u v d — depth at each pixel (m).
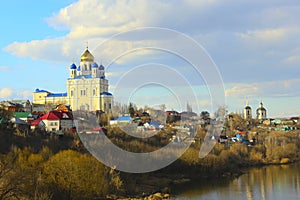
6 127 76.69
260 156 118.81
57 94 150.12
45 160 56.81
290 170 98.88
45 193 45.62
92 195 54.69
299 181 77.25
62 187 51.59
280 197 60.53
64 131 80.44
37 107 131.88
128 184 65.62
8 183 41.59
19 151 56.59
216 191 67.62
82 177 53.44
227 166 94.81
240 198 60.69
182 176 81.12
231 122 176.38
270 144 129.62
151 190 66.50
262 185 73.25
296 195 62.06
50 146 68.50
